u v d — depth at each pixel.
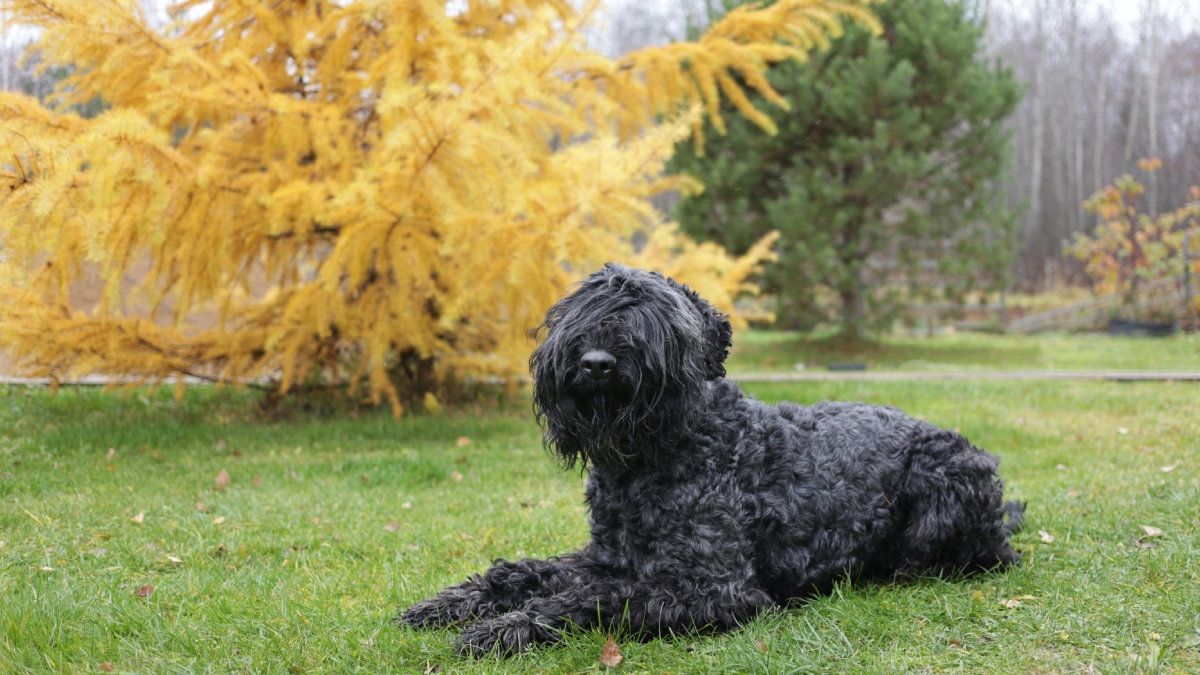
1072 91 37.78
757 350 15.78
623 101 7.95
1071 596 3.20
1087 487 4.98
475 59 6.23
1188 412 7.79
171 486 5.23
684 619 2.79
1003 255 14.39
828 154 13.87
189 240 6.21
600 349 2.82
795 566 3.16
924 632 2.91
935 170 14.01
